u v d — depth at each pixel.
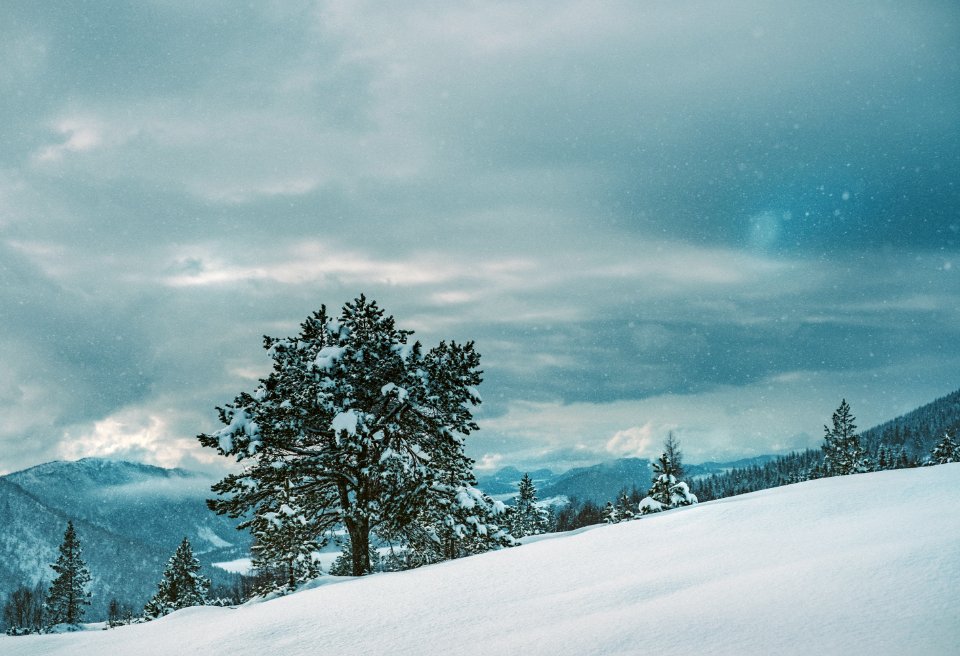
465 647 5.62
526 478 69.25
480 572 9.89
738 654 4.01
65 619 89.31
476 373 22.47
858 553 6.04
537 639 5.37
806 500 10.65
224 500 20.44
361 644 6.55
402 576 11.34
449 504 21.05
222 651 7.55
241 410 20.36
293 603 10.39
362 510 21.19
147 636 10.47
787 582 5.52
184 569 68.81
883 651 3.61
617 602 6.26
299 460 20.94
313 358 21.78
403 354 22.05
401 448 22.81
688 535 9.78
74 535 92.25
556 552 10.59
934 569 5.01
